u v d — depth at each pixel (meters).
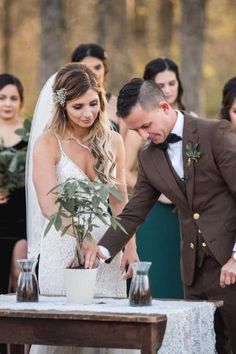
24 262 6.20
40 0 17.33
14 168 8.59
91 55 8.60
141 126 6.39
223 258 6.41
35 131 7.36
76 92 6.51
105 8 21.97
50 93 7.35
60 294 6.72
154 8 26.92
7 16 26.95
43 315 5.68
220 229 6.41
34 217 7.28
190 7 17.91
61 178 6.68
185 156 6.45
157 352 5.58
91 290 6.12
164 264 8.38
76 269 6.09
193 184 6.45
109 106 8.53
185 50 17.94
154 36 27.41
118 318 5.52
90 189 6.09
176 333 5.71
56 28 17.23
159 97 6.41
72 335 5.67
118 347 5.57
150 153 6.62
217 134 6.39
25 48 27.41
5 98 9.09
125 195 6.97
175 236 8.38
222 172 6.36
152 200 6.75
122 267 6.87
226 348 6.80
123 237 6.61
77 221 6.41
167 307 5.92
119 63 22.78
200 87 17.91
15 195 8.77
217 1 26.20
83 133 6.75
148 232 8.38
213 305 6.16
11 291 8.95
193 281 6.62
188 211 6.54
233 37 27.25
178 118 6.51
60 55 17.27
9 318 5.79
